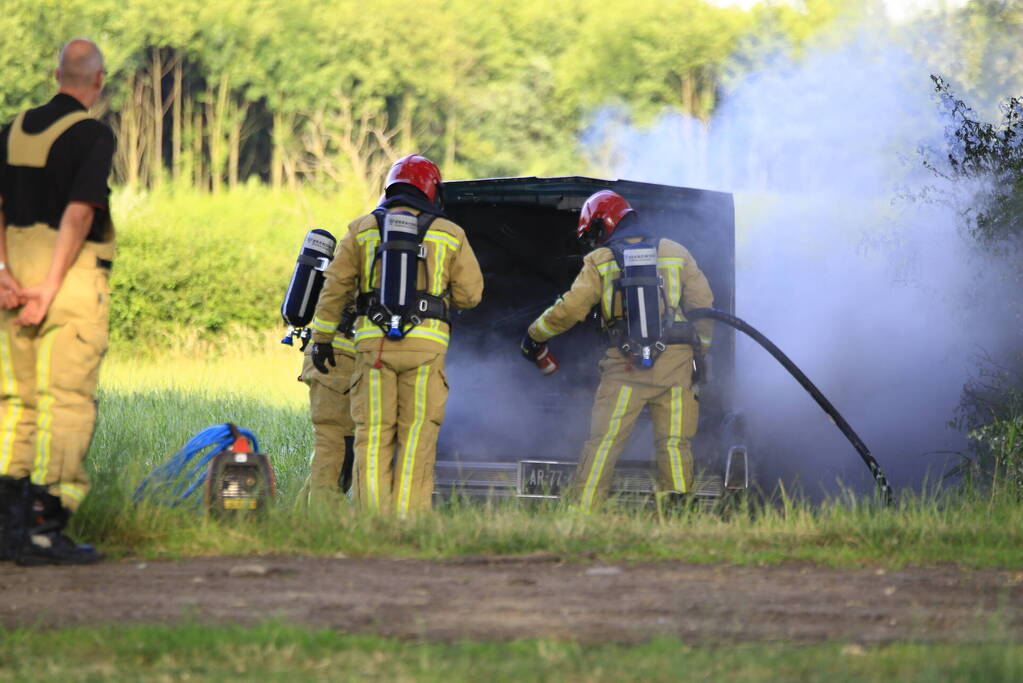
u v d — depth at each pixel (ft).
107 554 41.55
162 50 418.72
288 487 61.46
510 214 59.62
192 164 407.44
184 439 69.26
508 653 29.96
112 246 41.63
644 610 34.47
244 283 155.63
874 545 44.06
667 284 52.44
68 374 40.09
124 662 29.40
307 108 396.37
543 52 410.72
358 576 38.78
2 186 40.75
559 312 51.80
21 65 370.32
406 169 51.24
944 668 28.50
